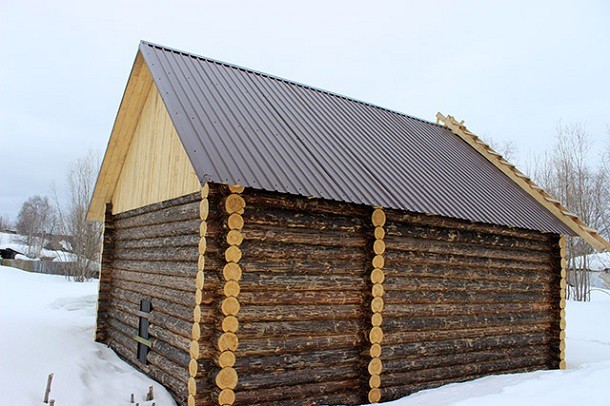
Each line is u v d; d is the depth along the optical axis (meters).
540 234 10.09
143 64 8.54
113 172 10.38
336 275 6.91
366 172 7.75
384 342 7.32
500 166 11.67
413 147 10.36
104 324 10.22
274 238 6.36
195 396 5.86
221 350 5.82
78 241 30.70
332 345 6.79
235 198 6.01
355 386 7.00
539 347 9.84
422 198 7.76
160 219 7.87
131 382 7.01
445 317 8.22
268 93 9.28
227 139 6.67
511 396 5.92
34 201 71.38
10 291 21.23
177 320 6.86
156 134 8.47
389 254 7.47
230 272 5.95
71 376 6.51
